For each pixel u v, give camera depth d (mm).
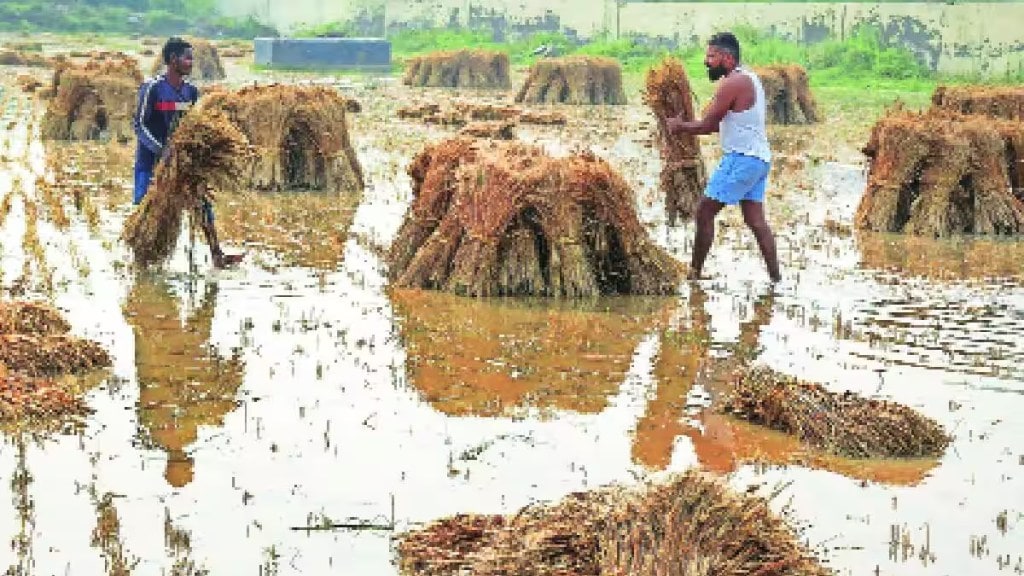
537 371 14523
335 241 22078
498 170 18281
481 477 11156
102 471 11156
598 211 18688
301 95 28203
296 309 17125
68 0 126562
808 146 41688
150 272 19094
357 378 14031
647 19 109375
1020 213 24703
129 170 30625
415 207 19312
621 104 62094
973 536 10125
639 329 16562
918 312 17641
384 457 11609
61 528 9961
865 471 11617
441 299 18031
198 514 10266
